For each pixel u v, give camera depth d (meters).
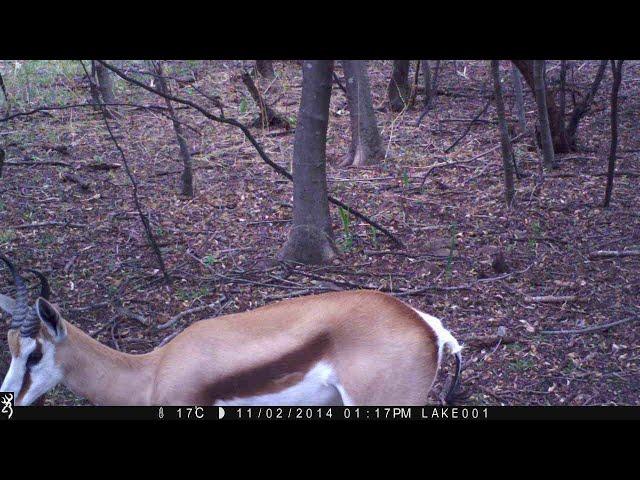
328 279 6.24
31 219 7.61
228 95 11.87
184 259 6.72
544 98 8.63
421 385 3.64
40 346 3.78
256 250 6.89
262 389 3.70
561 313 5.71
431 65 14.12
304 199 6.47
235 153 9.52
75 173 8.88
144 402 3.86
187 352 3.76
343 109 11.45
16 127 10.43
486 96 12.02
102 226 7.43
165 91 7.93
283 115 10.76
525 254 6.66
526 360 5.13
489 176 8.65
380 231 7.18
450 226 7.28
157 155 9.50
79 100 11.33
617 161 9.01
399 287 6.11
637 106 11.19
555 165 8.86
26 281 6.34
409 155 9.39
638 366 5.05
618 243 6.82
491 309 5.77
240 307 5.87
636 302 5.81
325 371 3.67
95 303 5.97
